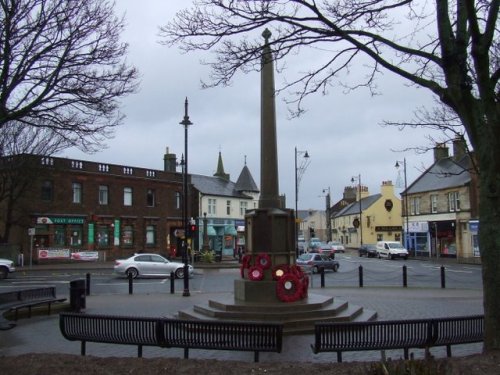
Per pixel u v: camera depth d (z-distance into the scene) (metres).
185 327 8.20
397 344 8.20
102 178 45.56
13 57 10.61
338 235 101.88
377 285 25.56
